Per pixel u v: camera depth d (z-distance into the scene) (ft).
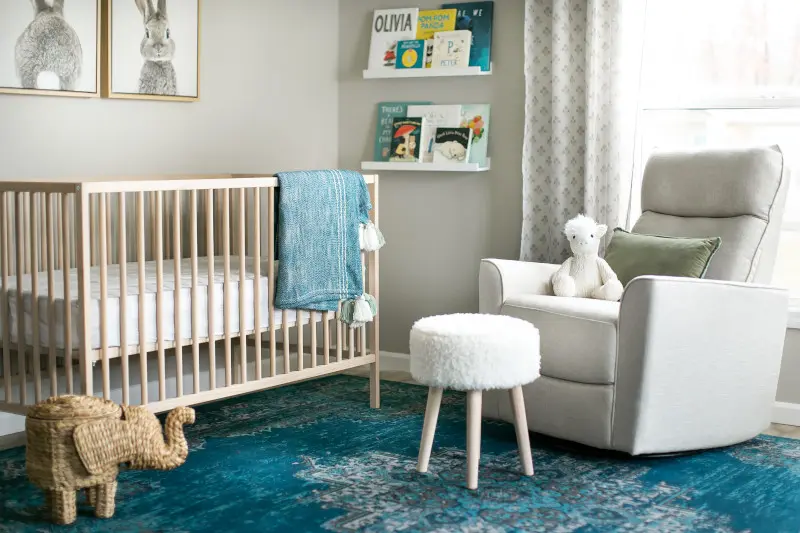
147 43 12.53
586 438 10.23
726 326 10.19
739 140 12.99
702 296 9.97
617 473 9.75
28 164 11.29
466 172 14.39
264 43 14.37
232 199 13.84
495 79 14.07
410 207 14.93
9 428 10.98
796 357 12.00
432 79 14.62
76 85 11.65
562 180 13.17
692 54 13.05
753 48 12.69
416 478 9.49
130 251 12.54
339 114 15.56
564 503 8.85
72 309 9.20
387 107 15.02
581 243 11.41
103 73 12.05
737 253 11.03
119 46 12.17
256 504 8.71
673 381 9.94
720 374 10.26
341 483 9.31
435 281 14.80
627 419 9.89
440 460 10.09
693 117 13.19
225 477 9.46
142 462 8.31
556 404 10.44
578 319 10.22
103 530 8.07
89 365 9.04
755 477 9.70
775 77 12.62
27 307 9.48
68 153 11.75
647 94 13.35
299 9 14.83
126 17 12.22
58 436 8.04
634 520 8.45
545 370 10.53
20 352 9.50
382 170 15.15
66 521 8.17
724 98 12.89
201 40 13.44
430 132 14.52
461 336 9.05
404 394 13.17
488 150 14.20
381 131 15.07
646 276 9.71
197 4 13.20
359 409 12.26
